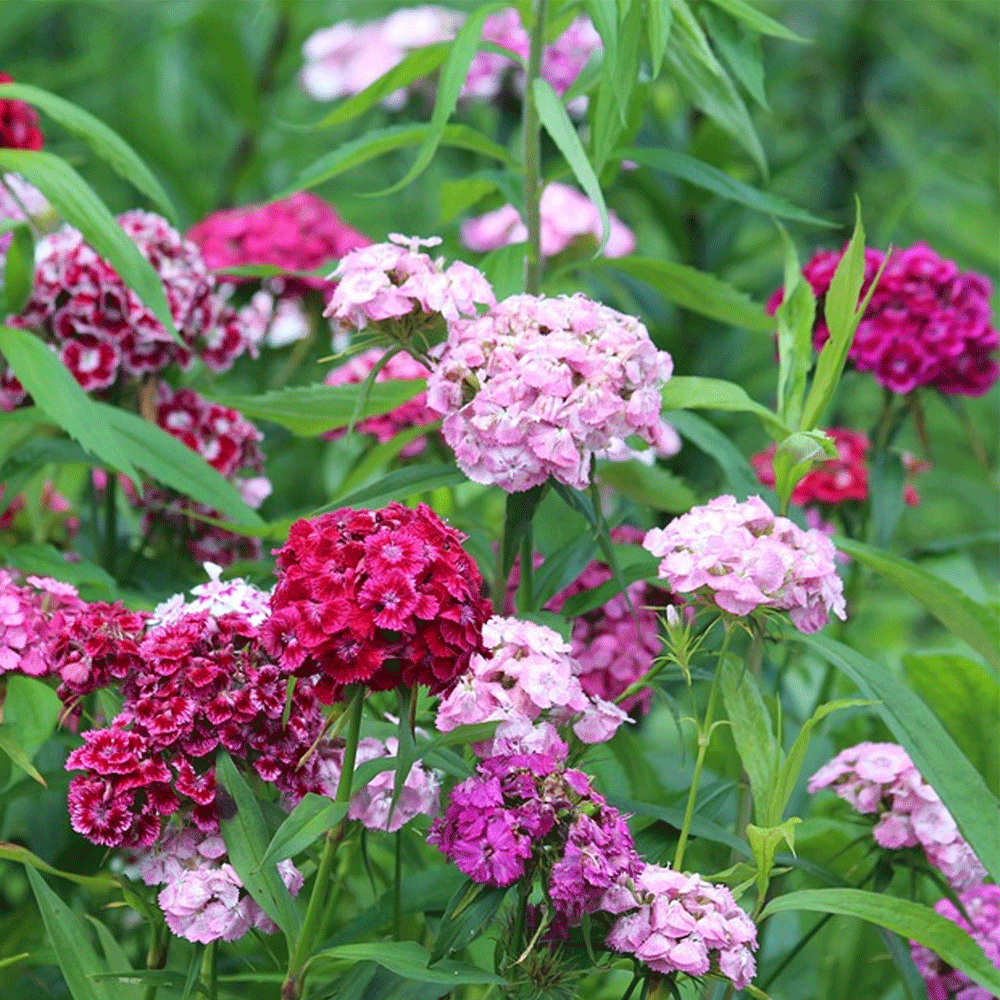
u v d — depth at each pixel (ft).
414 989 5.49
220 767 5.43
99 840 5.39
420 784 5.54
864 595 7.68
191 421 6.75
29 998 6.44
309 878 6.07
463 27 6.09
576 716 5.66
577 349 5.58
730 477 6.34
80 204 6.22
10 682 5.93
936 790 5.68
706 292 6.44
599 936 5.46
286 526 6.18
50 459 6.52
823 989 6.58
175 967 6.37
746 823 6.00
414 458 7.07
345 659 5.25
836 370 5.96
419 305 5.69
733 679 5.82
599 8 5.95
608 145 6.11
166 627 5.48
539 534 6.18
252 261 7.38
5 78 6.73
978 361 6.84
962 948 5.55
